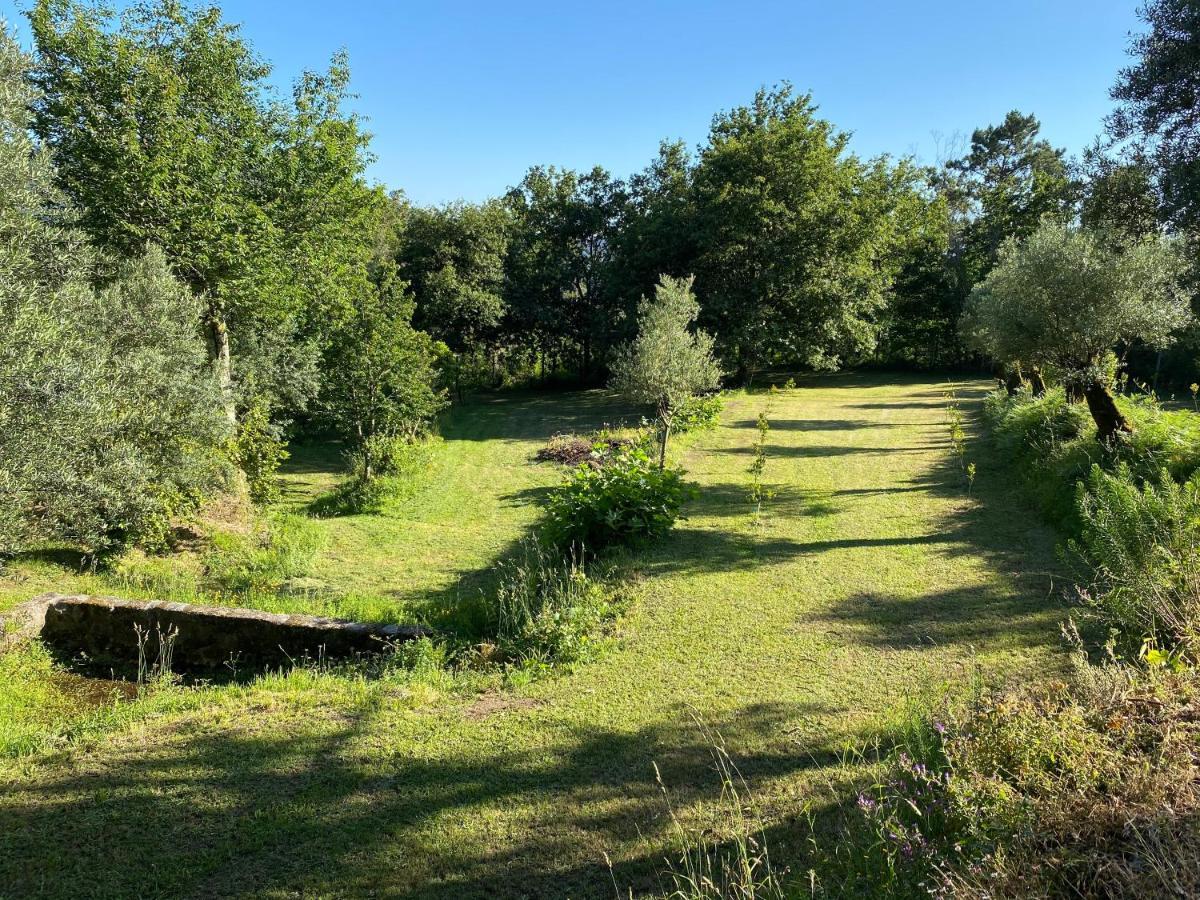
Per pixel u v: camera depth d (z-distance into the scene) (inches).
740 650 237.9
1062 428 468.4
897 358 1577.3
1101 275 383.9
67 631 298.4
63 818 156.7
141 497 371.2
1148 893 95.8
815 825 140.2
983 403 887.1
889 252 1272.1
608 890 128.0
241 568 425.1
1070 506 344.2
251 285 612.4
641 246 1175.0
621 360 622.8
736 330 1085.1
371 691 222.8
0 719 221.3
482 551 461.4
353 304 710.5
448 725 197.6
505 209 1417.3
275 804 160.1
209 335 659.4
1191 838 101.5
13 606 305.1
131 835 149.9
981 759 129.3
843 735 176.2
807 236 1079.0
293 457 872.3
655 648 245.0
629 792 159.5
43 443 274.5
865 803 125.0
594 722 195.0
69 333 315.3
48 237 324.8
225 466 496.4
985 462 530.6
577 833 145.6
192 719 205.9
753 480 519.5
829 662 222.2
